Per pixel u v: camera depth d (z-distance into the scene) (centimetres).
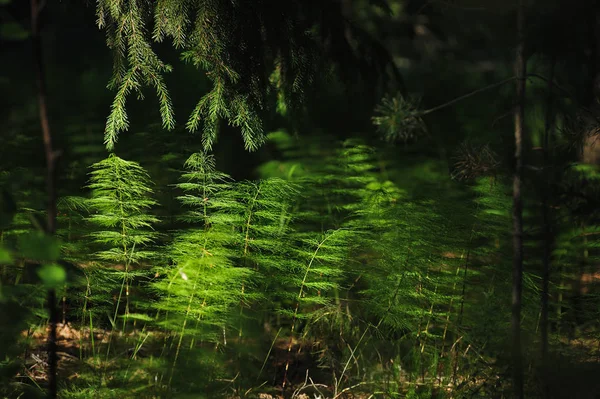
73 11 751
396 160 738
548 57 467
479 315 466
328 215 614
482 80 1241
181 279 432
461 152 419
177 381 414
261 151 728
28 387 411
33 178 559
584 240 562
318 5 579
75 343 508
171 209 607
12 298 413
